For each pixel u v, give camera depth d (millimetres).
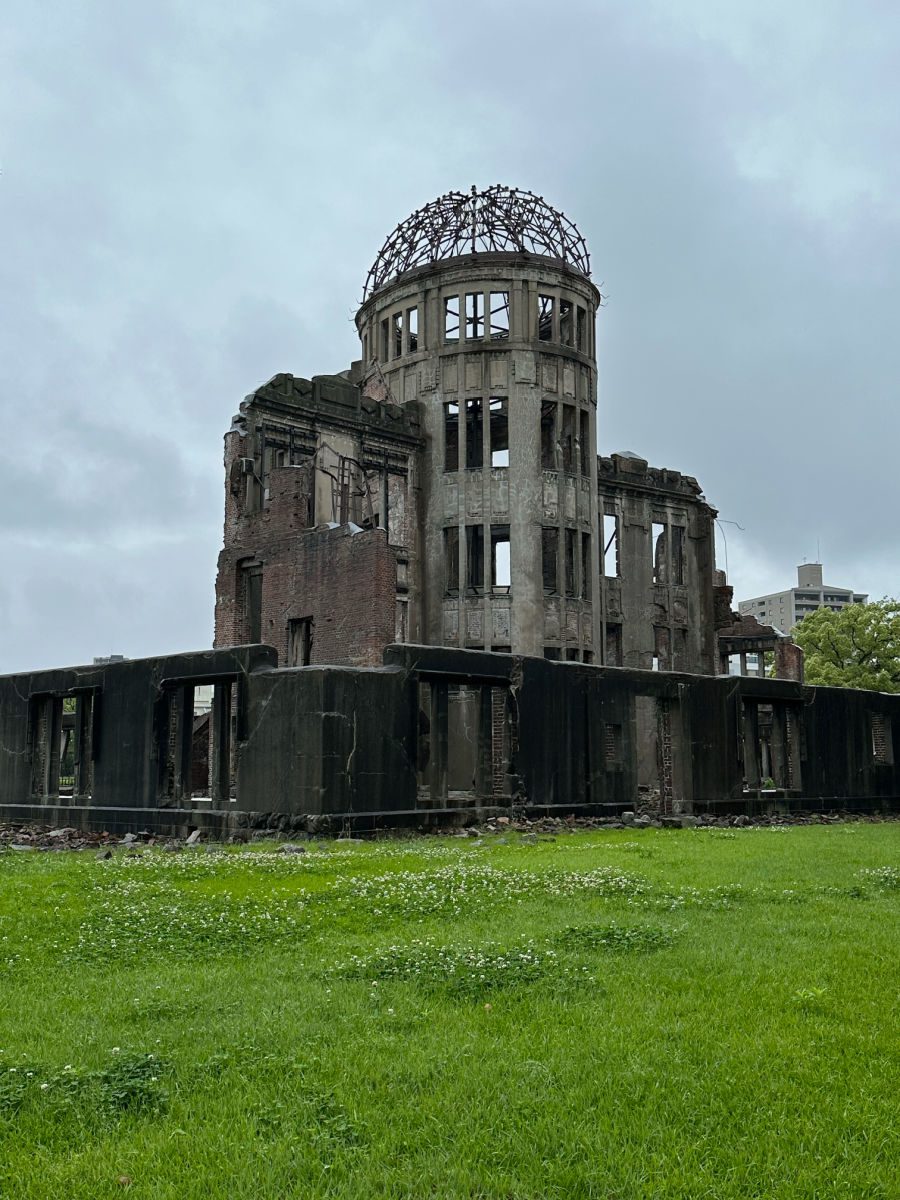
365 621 28844
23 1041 6922
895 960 8836
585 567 41656
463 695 37031
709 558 51062
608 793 27750
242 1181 4809
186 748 25219
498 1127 5379
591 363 42781
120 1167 4957
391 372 43094
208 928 10742
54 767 29062
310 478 35906
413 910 11656
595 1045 6547
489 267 41219
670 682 29578
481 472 40781
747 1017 7164
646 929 9984
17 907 12148
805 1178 4852
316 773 21812
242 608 33750
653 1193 4699
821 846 19672
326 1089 5844
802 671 50188
